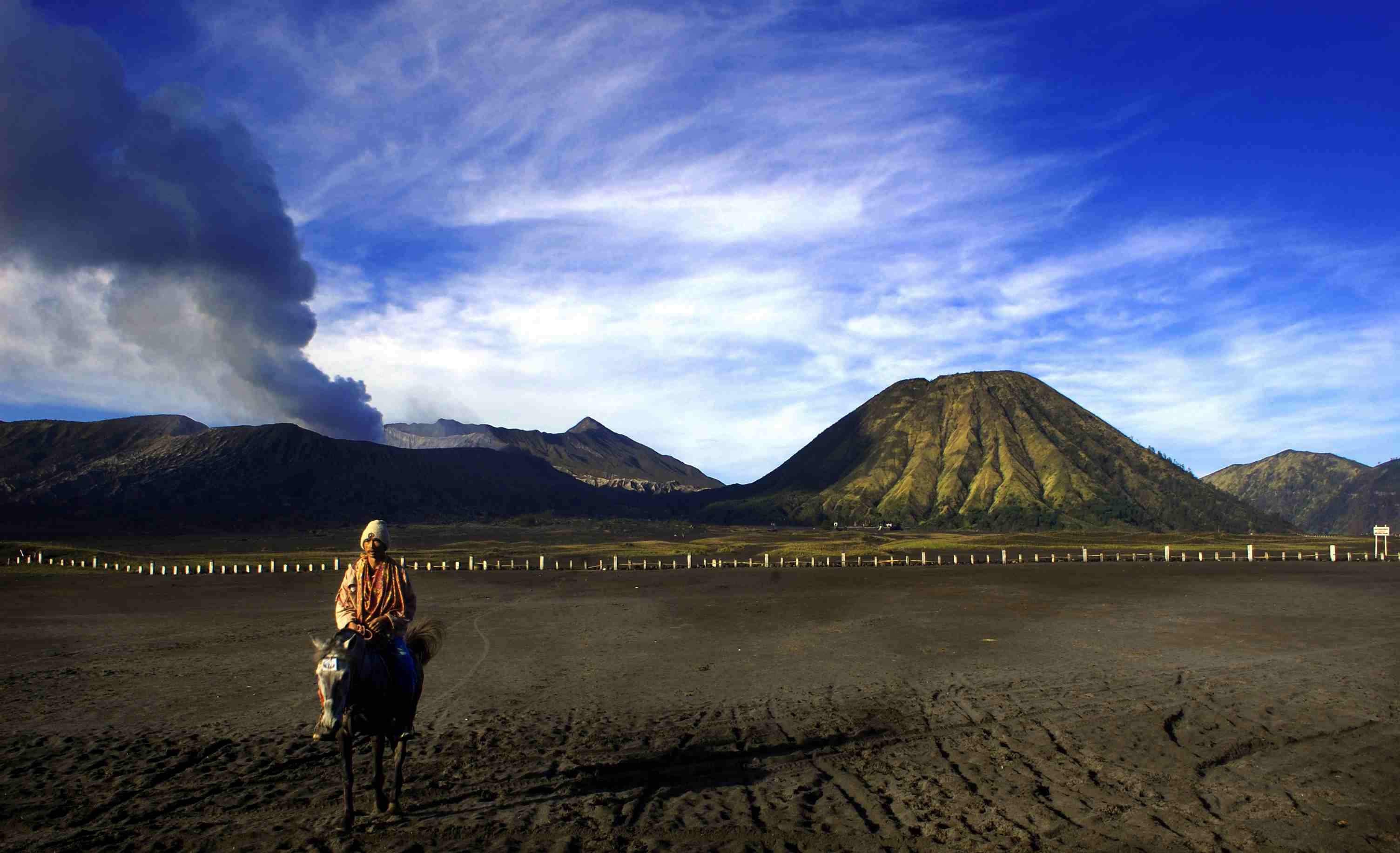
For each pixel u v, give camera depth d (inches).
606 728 524.7
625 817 358.3
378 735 351.6
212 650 928.9
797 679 694.5
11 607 1551.4
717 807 369.7
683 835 335.6
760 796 384.8
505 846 325.4
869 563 3154.5
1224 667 719.7
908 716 544.4
